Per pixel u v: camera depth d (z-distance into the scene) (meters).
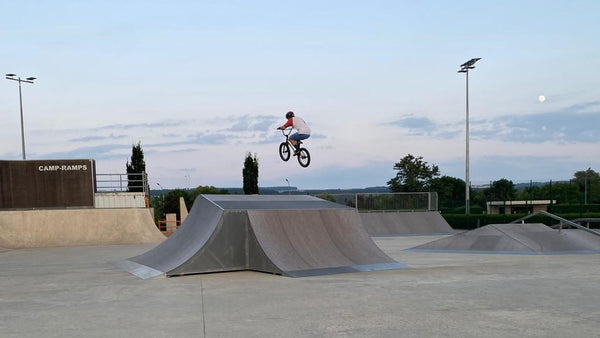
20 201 20.58
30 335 5.08
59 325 5.49
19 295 7.62
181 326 5.32
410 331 4.99
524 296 6.88
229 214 9.86
